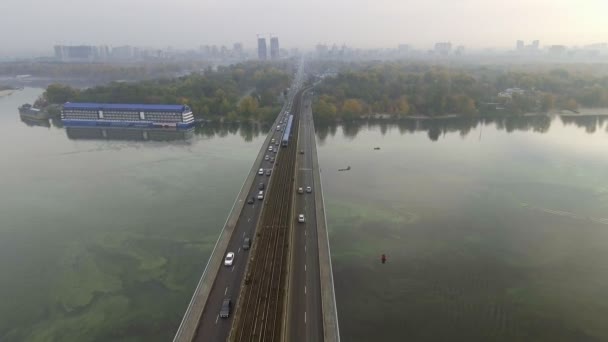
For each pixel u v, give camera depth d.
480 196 122.19
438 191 125.94
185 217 107.00
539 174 142.12
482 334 67.19
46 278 81.94
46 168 150.12
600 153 168.50
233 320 57.31
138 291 77.38
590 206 115.19
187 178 137.75
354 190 126.44
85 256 89.31
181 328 55.91
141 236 97.38
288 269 69.50
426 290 77.88
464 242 95.19
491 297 76.19
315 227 87.19
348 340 65.12
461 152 171.75
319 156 165.12
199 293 63.56
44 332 67.62
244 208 96.88
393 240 95.69
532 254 90.69
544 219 107.50
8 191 127.06
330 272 69.75
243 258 74.06
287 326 57.03
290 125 188.38
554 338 66.75
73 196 122.56
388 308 72.69
